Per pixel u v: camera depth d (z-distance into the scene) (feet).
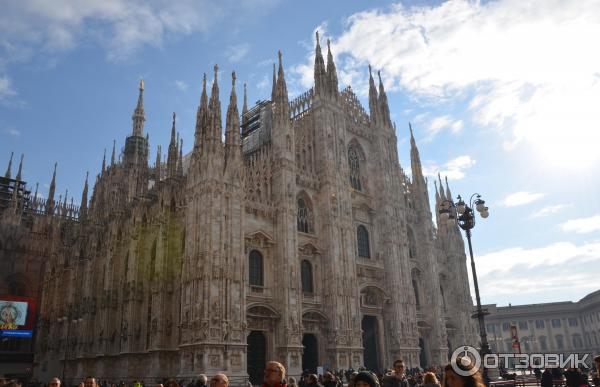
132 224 201.05
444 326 242.17
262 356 164.96
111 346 197.26
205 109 175.83
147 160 319.68
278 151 191.42
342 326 186.39
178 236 179.22
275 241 179.11
